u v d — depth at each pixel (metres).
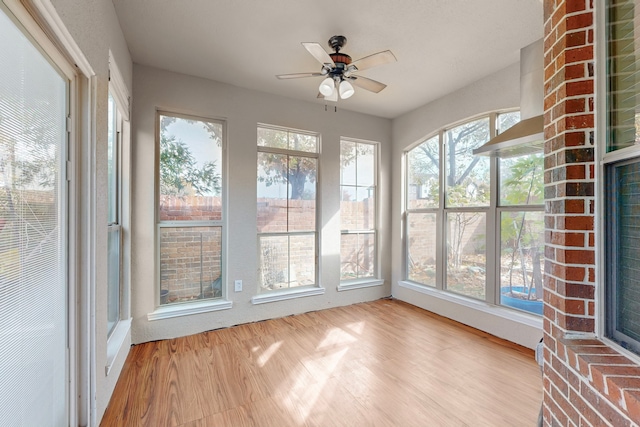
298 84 3.21
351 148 4.17
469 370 2.34
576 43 1.25
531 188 2.81
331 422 1.77
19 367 1.01
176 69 2.88
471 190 3.35
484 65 2.85
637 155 1.05
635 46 1.08
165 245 2.97
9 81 0.96
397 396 2.01
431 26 2.24
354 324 3.32
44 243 1.19
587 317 1.23
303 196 3.77
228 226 3.22
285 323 3.34
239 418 1.79
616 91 1.16
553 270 1.36
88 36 1.46
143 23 2.19
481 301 3.22
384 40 2.42
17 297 1.01
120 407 1.88
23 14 1.00
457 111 3.39
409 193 4.23
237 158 3.25
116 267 2.48
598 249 1.21
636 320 1.08
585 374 1.10
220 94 3.14
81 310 1.49
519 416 1.81
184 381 2.17
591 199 1.23
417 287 3.96
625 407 0.92
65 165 1.38
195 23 2.20
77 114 1.47
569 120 1.26
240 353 2.61
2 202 0.93
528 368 2.37
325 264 3.87
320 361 2.48
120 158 2.58
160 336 2.87
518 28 2.25
